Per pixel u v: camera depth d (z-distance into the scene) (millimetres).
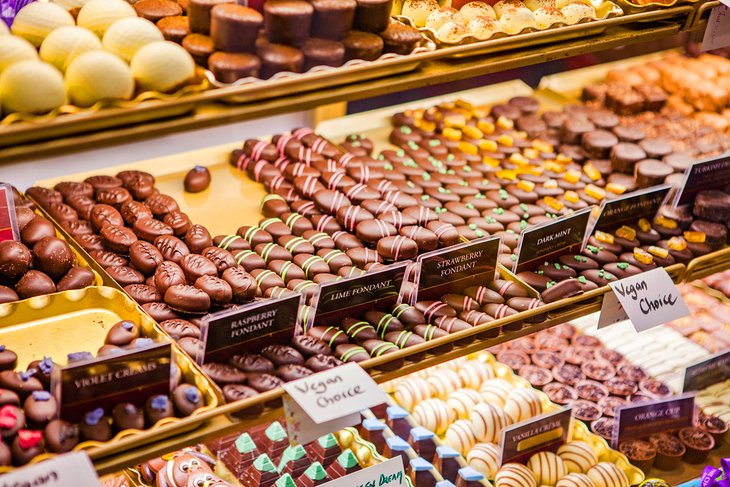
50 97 1370
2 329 1763
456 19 1928
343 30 1650
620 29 2023
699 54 3525
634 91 3168
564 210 2516
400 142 2754
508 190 2574
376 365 1725
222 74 1526
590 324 2719
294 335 1757
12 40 1430
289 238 2180
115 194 2215
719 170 2406
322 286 1785
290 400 1564
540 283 2051
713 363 2451
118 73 1425
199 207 2340
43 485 1262
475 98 3115
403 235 2176
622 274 2137
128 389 1481
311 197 2361
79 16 1604
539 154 2785
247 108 1520
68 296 1822
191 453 1969
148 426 1478
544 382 2461
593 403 2414
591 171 2721
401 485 1879
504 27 1957
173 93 1495
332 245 2168
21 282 1823
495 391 2352
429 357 1815
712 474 2191
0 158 1311
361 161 2553
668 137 2945
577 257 2180
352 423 1647
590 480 2148
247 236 2170
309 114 2748
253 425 1575
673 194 2561
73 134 1381
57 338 1764
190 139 2525
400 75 1696
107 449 1413
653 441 2332
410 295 1952
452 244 2211
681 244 2268
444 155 2699
